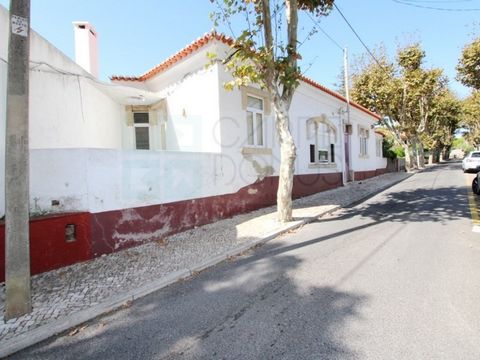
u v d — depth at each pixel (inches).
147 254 222.5
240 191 357.7
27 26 138.6
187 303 150.9
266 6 280.4
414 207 358.3
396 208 359.9
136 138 418.3
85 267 199.2
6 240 138.3
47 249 193.3
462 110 1380.4
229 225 303.1
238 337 118.6
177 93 377.1
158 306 150.1
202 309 143.5
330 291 152.6
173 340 120.3
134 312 145.9
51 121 255.0
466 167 834.2
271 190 408.2
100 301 153.8
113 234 226.2
